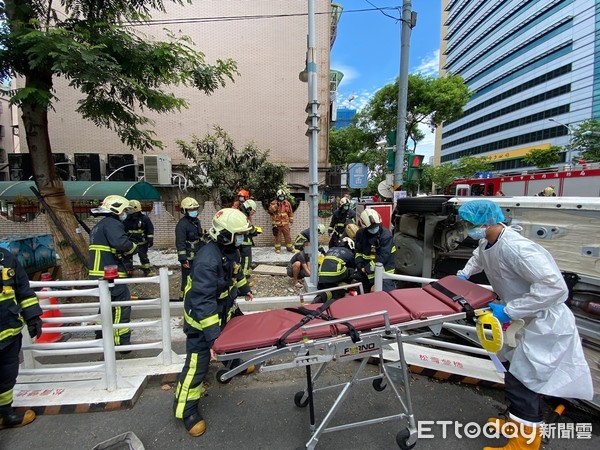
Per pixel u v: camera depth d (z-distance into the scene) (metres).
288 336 1.92
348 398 2.77
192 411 2.37
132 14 5.19
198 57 5.13
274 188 9.82
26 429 2.40
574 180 10.17
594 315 2.53
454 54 69.88
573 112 41.16
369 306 2.22
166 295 3.04
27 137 4.87
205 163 9.31
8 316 2.22
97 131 11.92
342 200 7.59
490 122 57.72
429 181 45.06
